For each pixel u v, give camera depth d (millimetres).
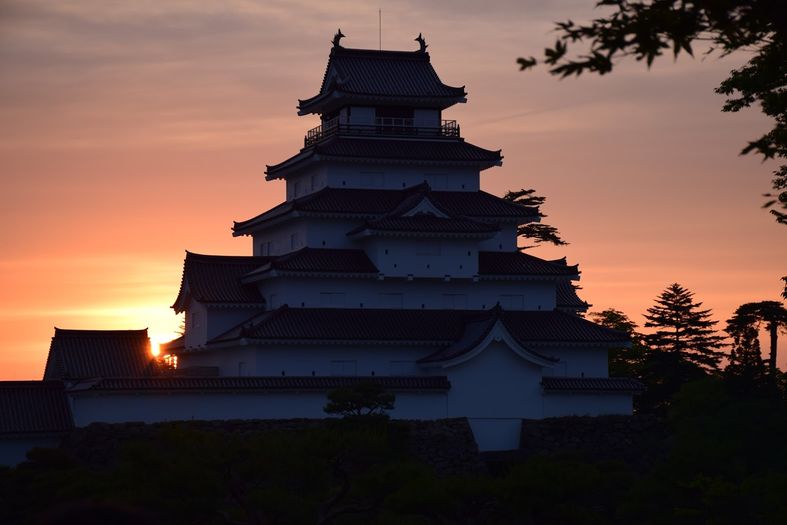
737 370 114938
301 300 91438
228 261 97625
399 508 57969
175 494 53281
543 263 97875
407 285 94188
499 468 87875
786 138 21688
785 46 16797
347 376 87562
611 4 15367
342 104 100688
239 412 82125
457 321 93188
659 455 84938
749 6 15492
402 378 86500
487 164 100000
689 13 15188
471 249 94438
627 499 69125
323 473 58219
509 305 96438
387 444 69500
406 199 95688
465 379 87625
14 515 58062
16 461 76250
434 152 99062
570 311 102375
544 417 89188
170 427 60656
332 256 93250
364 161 97062
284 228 99562
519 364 88875
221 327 94000
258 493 55344
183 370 92750
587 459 82812
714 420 85625
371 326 90312
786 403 90688
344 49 102938
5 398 78375
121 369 88875
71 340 89625
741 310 117375
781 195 31953
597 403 90938
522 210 98500
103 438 74938
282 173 105562
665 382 117750
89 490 54000
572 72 14875
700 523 67125
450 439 81688
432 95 100312
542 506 60500
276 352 87875
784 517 55625
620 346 94125
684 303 122750
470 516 62562
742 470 71125
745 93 34375
